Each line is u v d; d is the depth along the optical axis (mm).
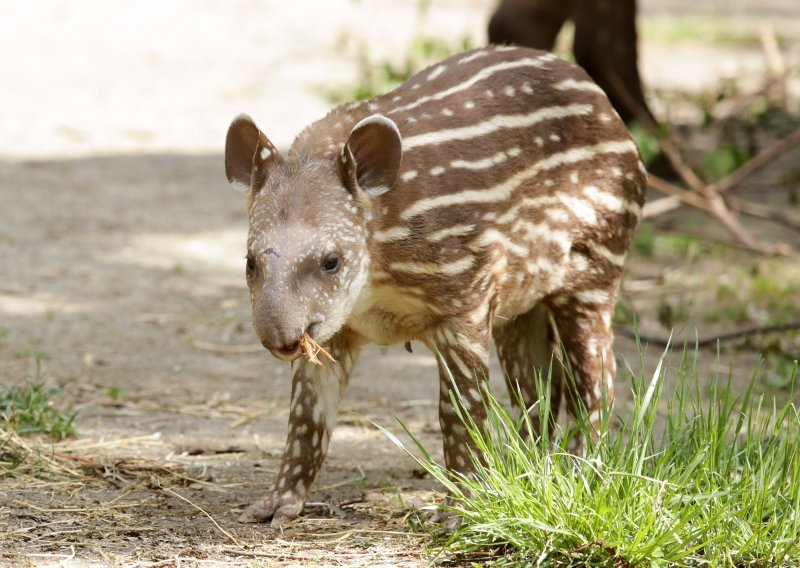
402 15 33781
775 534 7125
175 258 15930
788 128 21875
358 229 7512
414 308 7980
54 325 13180
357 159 7586
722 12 36281
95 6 34312
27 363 11906
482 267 7965
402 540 7754
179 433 10188
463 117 8125
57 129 22141
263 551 7539
